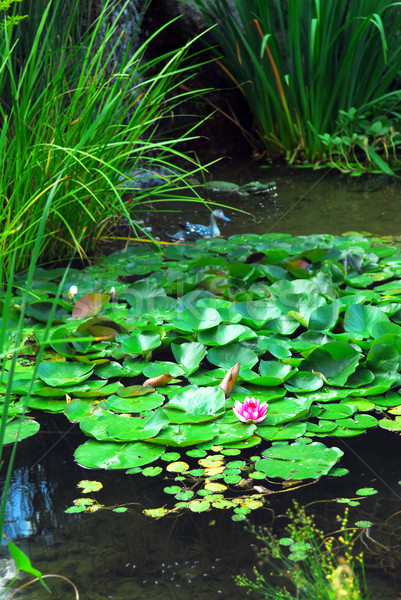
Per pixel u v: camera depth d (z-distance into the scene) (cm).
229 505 168
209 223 421
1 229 313
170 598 138
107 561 150
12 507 171
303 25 564
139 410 211
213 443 195
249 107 634
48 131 343
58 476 185
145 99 379
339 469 183
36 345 254
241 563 147
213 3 589
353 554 148
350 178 522
